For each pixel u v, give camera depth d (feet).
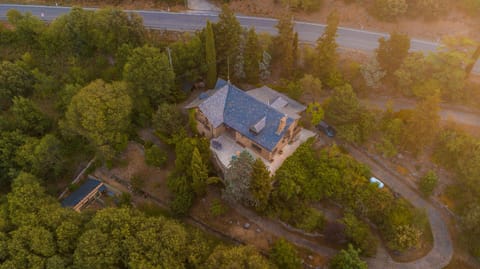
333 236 190.80
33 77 265.54
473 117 240.53
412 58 240.94
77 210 205.67
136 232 162.09
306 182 198.90
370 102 255.70
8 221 175.42
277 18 309.22
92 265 153.48
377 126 227.40
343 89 221.87
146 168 227.20
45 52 279.08
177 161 202.59
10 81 249.75
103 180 224.94
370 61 246.47
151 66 228.84
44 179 221.46
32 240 160.15
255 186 183.52
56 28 269.03
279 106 229.04
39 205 180.45
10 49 281.13
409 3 289.12
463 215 195.42
